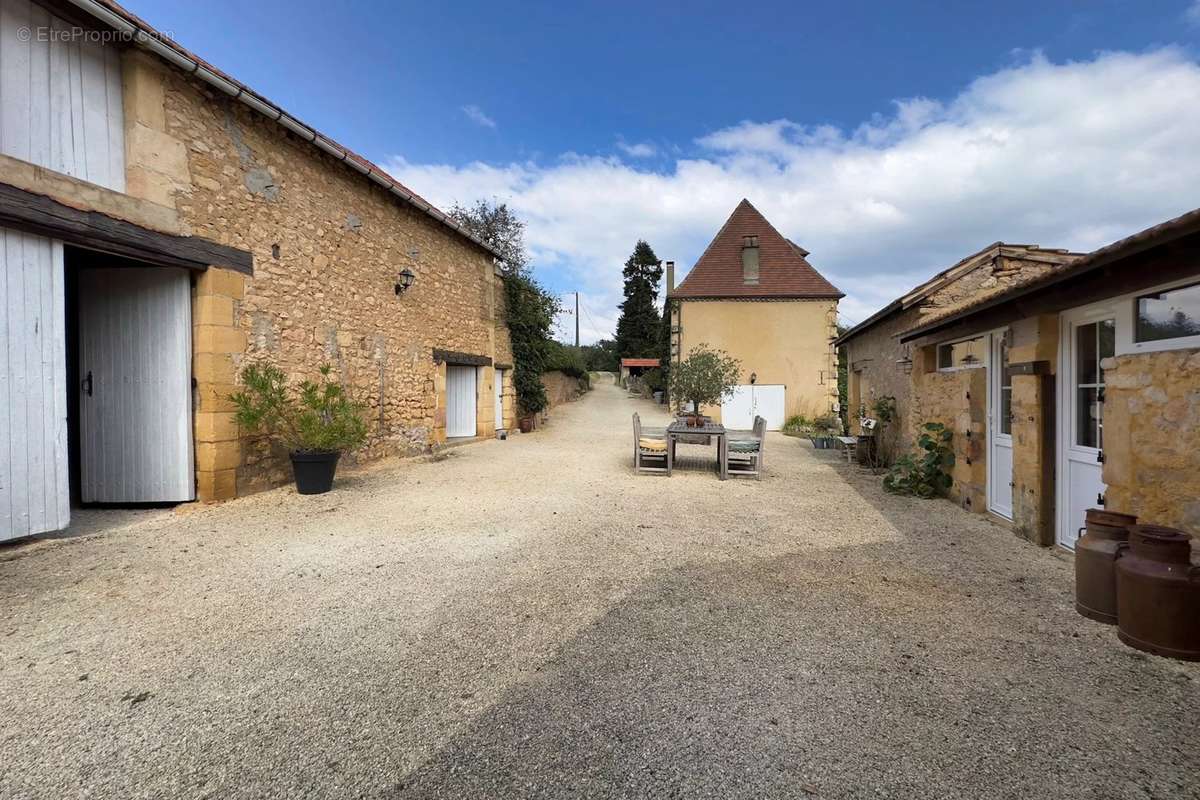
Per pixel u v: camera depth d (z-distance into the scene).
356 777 1.82
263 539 4.50
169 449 5.54
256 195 6.19
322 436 6.07
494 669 2.51
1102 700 2.29
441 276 10.55
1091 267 3.30
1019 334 4.72
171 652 2.63
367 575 3.70
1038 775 1.86
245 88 5.63
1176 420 3.13
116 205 4.69
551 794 1.75
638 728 2.09
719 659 2.62
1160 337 3.31
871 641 2.81
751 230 18.86
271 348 6.39
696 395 9.57
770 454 11.41
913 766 1.90
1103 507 3.68
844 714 2.19
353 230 7.97
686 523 5.23
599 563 4.01
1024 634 2.90
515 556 4.14
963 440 6.02
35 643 2.70
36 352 4.24
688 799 1.74
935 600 3.35
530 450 10.73
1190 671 2.51
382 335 8.72
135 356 5.54
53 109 4.48
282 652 2.64
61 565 3.80
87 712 2.15
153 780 1.80
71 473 5.75
